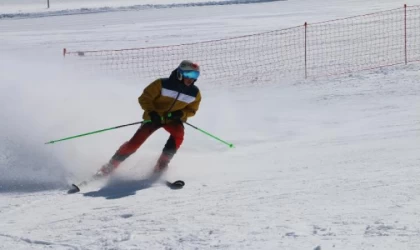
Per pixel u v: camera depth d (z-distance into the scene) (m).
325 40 26.17
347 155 9.76
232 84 19.91
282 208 6.95
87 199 8.14
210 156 10.58
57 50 26.30
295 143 11.28
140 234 6.23
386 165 8.80
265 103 16.00
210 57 24.30
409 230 5.69
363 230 5.81
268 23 31.33
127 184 8.90
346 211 6.58
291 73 20.92
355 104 14.87
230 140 11.84
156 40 28.02
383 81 17.69
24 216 7.45
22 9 45.25
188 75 8.88
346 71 20.33
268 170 9.19
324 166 9.12
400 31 26.81
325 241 5.53
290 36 27.39
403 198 6.96
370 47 24.16
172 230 6.31
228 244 5.64
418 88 16.17
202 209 7.19
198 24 32.44
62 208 7.75
